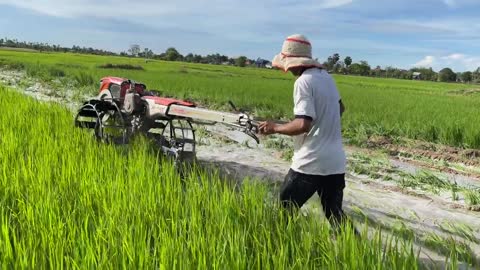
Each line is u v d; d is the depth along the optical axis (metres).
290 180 4.44
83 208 4.13
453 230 5.69
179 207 4.29
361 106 17.14
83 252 3.30
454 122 12.36
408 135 12.16
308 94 4.18
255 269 3.34
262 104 17.84
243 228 4.01
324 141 4.30
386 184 7.87
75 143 6.58
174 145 6.73
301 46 4.30
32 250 3.26
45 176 4.80
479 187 7.95
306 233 3.75
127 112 6.99
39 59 51.34
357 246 3.53
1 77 28.39
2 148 5.95
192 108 5.98
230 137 11.24
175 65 66.75
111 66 42.94
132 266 3.13
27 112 9.19
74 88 22.33
